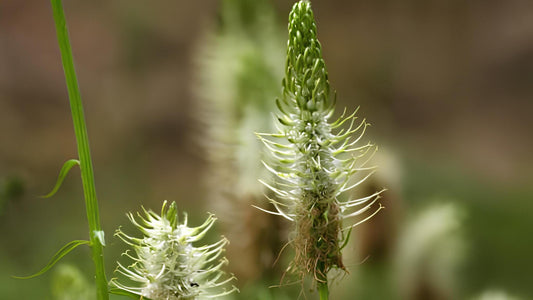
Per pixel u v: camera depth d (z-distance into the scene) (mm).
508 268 1336
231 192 598
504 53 2670
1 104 2547
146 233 480
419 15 2744
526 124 2561
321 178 479
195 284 483
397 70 2701
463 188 1967
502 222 1623
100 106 2678
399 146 2309
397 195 628
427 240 617
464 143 2543
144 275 481
